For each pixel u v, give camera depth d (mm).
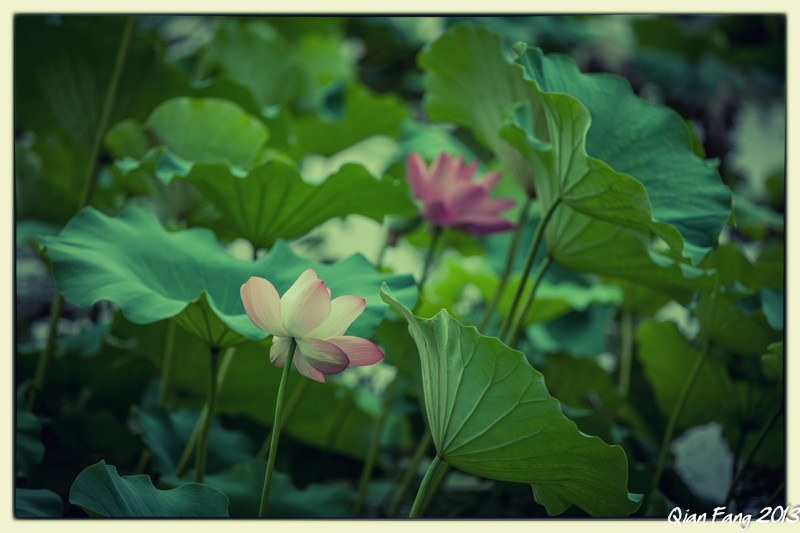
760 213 4043
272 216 2725
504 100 2900
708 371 3008
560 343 4043
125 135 2938
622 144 2676
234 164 2980
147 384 3031
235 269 2609
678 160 2668
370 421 3240
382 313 2480
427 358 2371
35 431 2717
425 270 2955
